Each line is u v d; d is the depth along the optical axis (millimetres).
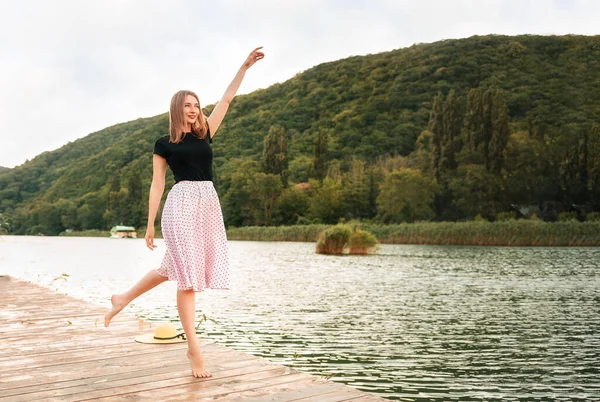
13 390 3105
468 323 10000
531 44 108938
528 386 6211
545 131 79438
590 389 6109
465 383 6289
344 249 35094
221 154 99312
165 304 11789
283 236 61594
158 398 2969
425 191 64875
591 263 25328
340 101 110438
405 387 6129
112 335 4762
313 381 3320
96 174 112875
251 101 118688
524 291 14914
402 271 20812
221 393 3061
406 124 95188
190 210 3289
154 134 117750
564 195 69000
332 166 82750
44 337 4676
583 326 9773
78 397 2980
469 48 112062
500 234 44844
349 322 9969
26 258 32188
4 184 124375
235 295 13734
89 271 22031
